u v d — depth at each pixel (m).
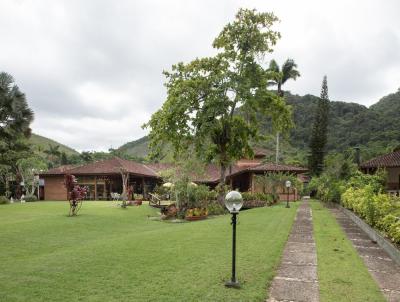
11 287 6.48
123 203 25.20
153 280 6.84
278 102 26.22
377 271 7.79
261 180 32.22
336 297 6.09
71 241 12.16
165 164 45.00
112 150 71.75
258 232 12.92
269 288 6.57
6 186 38.81
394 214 11.09
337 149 61.66
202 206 22.42
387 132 59.66
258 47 25.44
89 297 5.95
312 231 13.48
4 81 28.41
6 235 12.40
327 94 49.72
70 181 19.52
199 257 8.72
